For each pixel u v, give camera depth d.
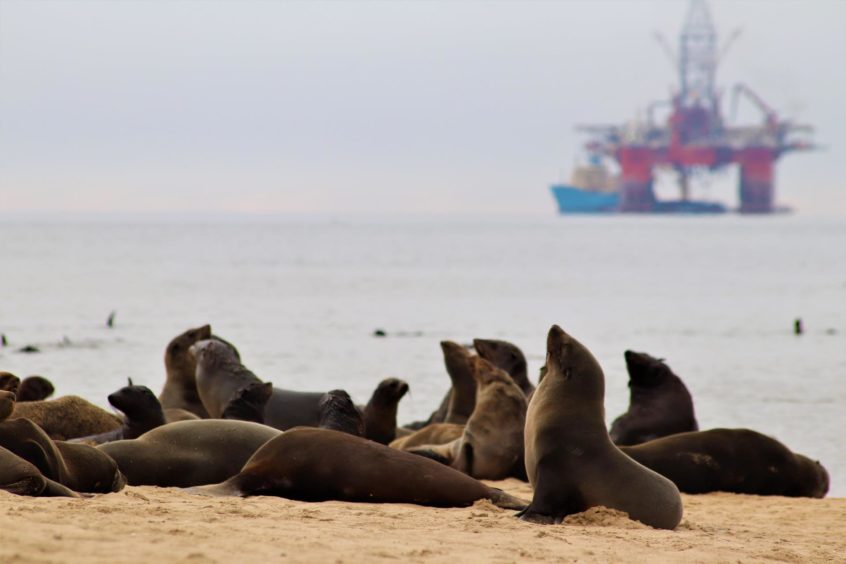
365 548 27.12
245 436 40.72
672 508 36.03
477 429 50.31
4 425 33.66
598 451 35.66
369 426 56.16
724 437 50.66
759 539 35.88
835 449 77.38
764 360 135.25
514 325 180.38
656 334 167.62
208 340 58.62
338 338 155.50
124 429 45.84
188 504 32.94
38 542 24.58
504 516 34.84
